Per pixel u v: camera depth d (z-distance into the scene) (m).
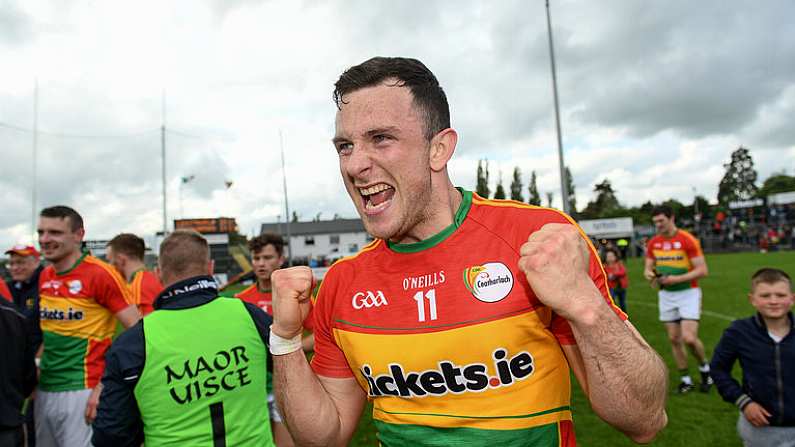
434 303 1.20
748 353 2.81
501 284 1.17
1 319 2.56
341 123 1.23
